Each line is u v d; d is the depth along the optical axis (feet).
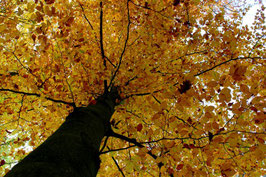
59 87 8.56
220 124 8.84
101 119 6.74
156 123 6.51
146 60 9.12
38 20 6.20
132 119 11.57
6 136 11.10
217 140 6.16
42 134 11.08
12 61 9.45
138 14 9.33
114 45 10.99
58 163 3.46
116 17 10.68
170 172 7.61
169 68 9.91
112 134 7.35
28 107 9.45
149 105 10.48
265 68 9.70
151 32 9.15
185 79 6.16
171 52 10.73
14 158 11.58
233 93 9.23
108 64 10.31
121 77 10.05
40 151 3.76
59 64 7.92
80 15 11.02
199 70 9.64
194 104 10.27
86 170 4.00
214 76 6.03
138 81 9.73
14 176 2.92
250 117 8.95
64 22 6.51
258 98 5.61
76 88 9.65
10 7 8.30
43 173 3.06
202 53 10.44
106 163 10.75
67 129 5.02
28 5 5.97
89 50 10.18
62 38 6.82
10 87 8.42
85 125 5.53
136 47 10.00
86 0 9.84
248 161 8.75
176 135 9.77
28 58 7.27
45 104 9.68
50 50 7.70
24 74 8.37
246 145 7.32
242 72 5.47
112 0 9.32
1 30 6.34
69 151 3.99
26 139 10.54
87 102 10.61
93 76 9.23
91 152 4.64
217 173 8.86
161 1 8.05
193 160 8.89
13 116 9.71
